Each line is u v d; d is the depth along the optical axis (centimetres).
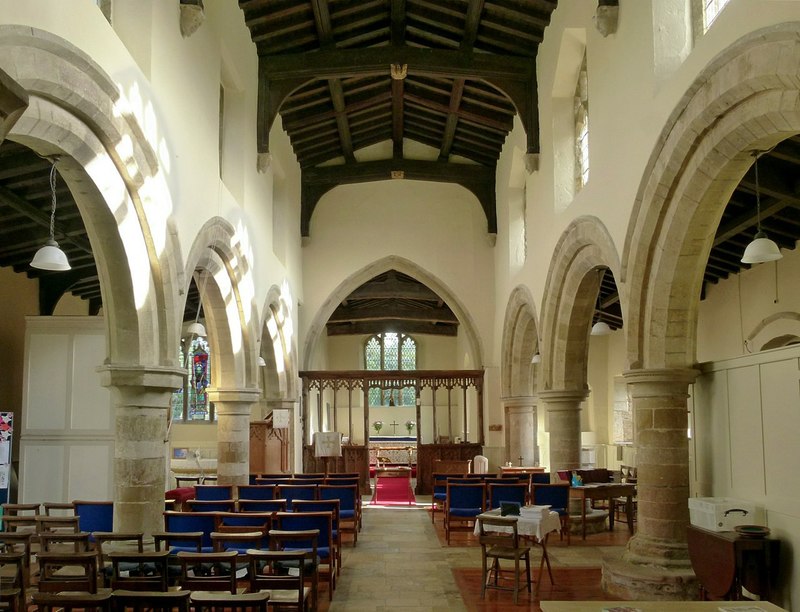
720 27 631
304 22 1323
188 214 905
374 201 1941
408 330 2933
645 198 791
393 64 1355
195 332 1326
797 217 1046
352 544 1094
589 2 1025
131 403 784
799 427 617
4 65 504
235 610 621
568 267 1170
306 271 1916
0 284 1212
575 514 1188
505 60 1373
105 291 760
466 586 830
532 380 1703
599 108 987
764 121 604
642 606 432
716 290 1444
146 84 756
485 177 1908
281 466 1577
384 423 2977
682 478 799
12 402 1232
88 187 686
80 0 612
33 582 745
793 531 622
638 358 829
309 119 1605
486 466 1741
